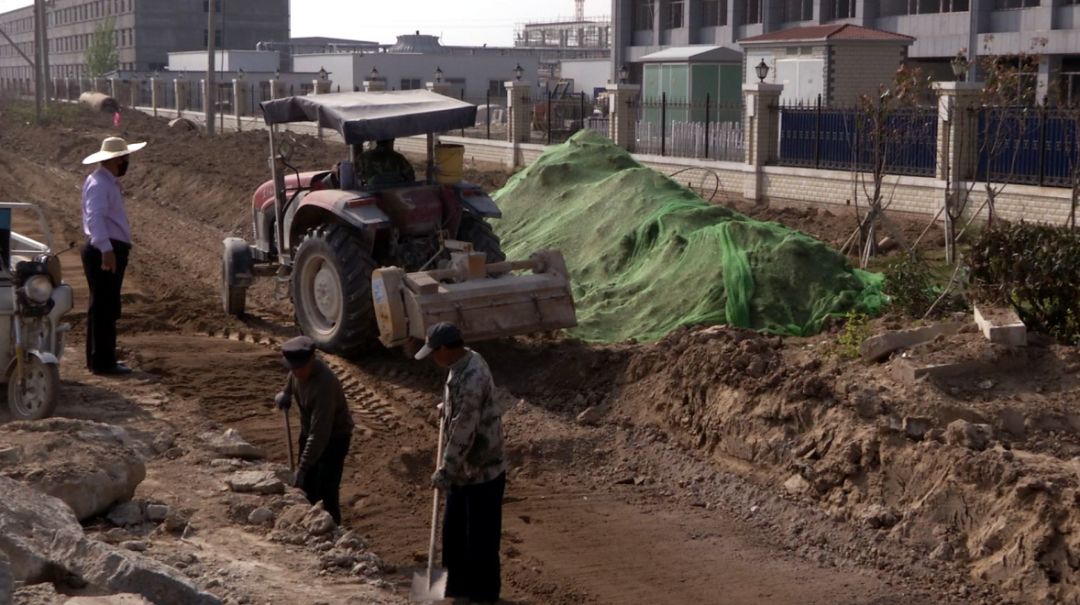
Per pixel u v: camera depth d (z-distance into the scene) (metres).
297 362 7.12
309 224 12.03
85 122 49.44
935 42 36.50
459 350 6.30
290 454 7.73
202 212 23.84
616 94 26.09
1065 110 16.39
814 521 7.79
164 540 6.75
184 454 8.47
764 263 11.77
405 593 6.50
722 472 8.60
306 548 6.86
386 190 11.09
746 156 21.89
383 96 11.88
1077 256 9.79
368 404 10.21
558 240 14.27
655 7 48.16
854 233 15.14
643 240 13.27
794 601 6.70
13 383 9.29
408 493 8.34
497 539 6.51
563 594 6.75
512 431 9.47
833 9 40.09
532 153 28.75
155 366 10.99
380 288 10.02
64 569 5.39
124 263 10.52
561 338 11.42
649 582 6.96
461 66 55.78
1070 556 6.75
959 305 10.96
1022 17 33.72
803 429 8.52
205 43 98.75
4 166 34.38
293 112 11.87
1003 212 17.03
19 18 135.62
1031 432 8.21
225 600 5.79
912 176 18.47
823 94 26.33
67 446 7.28
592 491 8.52
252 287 15.34
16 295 9.24
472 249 10.81
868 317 10.99
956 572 7.06
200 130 44.81
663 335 11.41
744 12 44.12
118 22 100.31
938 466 7.62
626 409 9.66
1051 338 9.59
